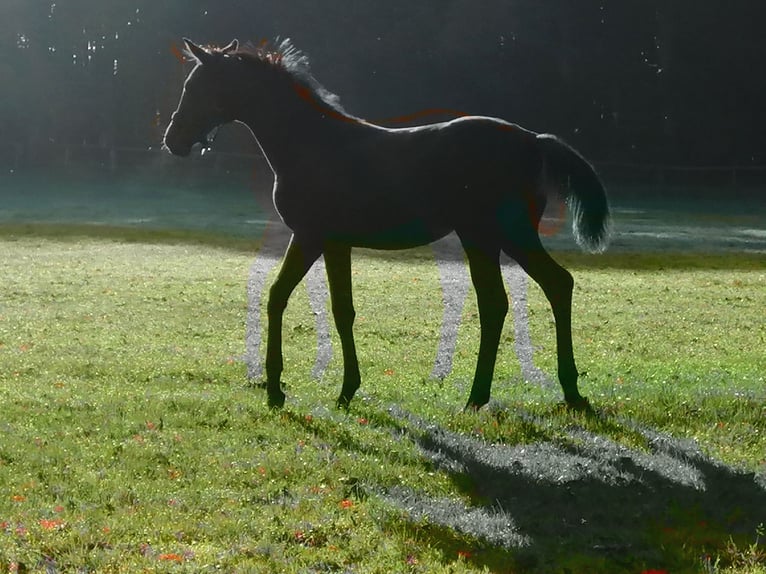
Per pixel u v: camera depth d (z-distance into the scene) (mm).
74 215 30125
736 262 22766
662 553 5633
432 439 7848
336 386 10219
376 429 8109
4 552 5441
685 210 33844
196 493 6461
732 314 15828
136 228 27344
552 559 5543
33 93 43562
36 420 8383
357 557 5527
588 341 13500
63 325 14148
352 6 40875
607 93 43312
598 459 7320
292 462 7117
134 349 12438
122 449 7406
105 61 43562
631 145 43750
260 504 6340
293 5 40969
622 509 6320
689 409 8914
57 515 6000
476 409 8727
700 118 43000
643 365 11641
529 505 6391
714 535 5930
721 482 6828
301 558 5461
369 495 6488
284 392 9742
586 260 22750
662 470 7066
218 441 7699
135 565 5277
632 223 30000
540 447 7652
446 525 6012
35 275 19000
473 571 5332
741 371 11125
